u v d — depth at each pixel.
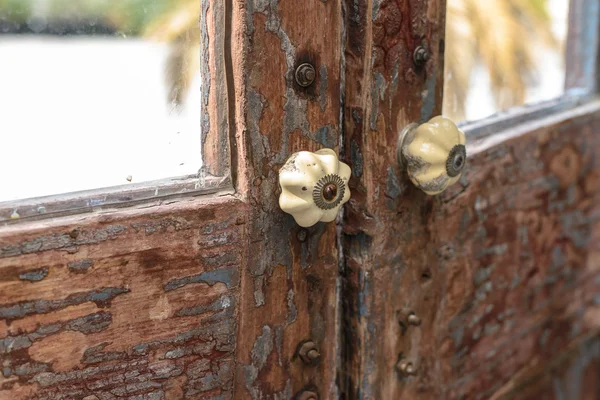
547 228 0.73
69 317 0.46
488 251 0.66
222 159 0.50
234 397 0.52
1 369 0.44
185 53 0.50
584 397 0.89
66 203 0.46
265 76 0.48
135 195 0.47
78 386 0.47
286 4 0.48
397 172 0.55
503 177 0.65
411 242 0.57
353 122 0.53
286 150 0.50
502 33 0.71
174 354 0.49
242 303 0.50
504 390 0.73
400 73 0.53
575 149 0.74
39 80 0.46
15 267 0.44
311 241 0.52
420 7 0.53
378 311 0.56
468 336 0.66
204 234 0.48
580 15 0.79
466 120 0.68
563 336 0.80
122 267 0.46
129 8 0.48
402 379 0.59
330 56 0.50
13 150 0.45
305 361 0.54
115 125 0.48
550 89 0.79
